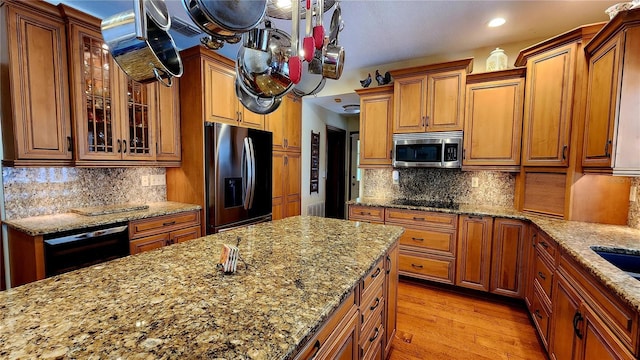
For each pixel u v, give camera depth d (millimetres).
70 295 908
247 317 779
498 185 3061
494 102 2764
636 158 1669
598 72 1902
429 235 2902
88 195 2514
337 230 1777
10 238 2041
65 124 2115
